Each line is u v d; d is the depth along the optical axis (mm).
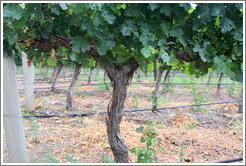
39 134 4113
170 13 1750
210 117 5543
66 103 6180
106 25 1818
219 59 1923
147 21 1876
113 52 2135
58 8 1752
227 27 1818
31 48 2033
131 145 3439
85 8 1562
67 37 1938
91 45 1929
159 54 1881
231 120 5199
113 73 2234
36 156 3176
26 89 5855
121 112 2316
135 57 1996
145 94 8492
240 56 2016
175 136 3986
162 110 6066
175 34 1893
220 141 3889
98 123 4844
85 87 10391
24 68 5762
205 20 1784
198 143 3725
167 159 3064
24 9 1688
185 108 6258
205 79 12781
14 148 2088
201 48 1933
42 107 5863
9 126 2047
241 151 3434
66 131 4324
